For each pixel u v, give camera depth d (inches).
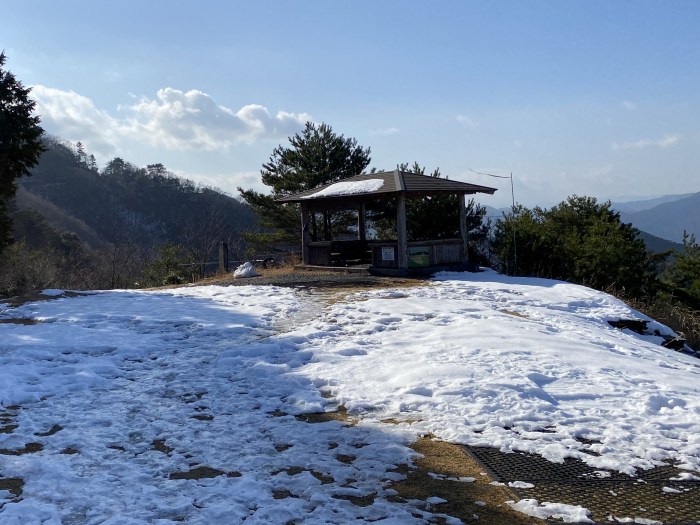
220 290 669.3
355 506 177.2
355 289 645.3
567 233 963.3
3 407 278.2
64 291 670.5
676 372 356.8
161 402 283.9
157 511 173.0
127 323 481.1
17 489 189.9
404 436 236.2
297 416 264.4
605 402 280.7
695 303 1026.7
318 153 1205.7
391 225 1122.7
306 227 891.4
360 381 310.3
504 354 357.7
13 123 973.2
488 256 1008.9
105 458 216.1
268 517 168.9
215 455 218.4
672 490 191.0
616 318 563.5
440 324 450.9
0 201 1024.9
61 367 342.0
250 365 345.7
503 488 191.6
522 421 252.8
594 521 169.6
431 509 176.6
